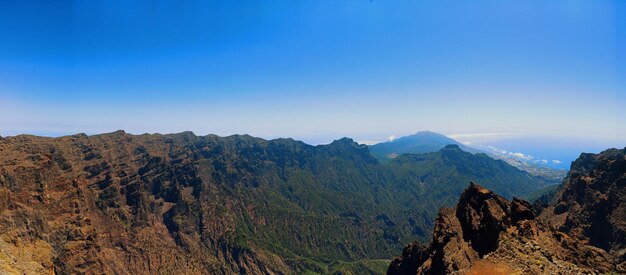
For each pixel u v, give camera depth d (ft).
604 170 592.60
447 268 283.18
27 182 644.69
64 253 612.70
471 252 293.02
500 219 288.10
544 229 271.08
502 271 221.87
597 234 519.19
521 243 252.21
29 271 378.12
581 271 216.54
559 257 236.02
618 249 471.62
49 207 655.76
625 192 510.99
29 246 564.30
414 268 437.17
